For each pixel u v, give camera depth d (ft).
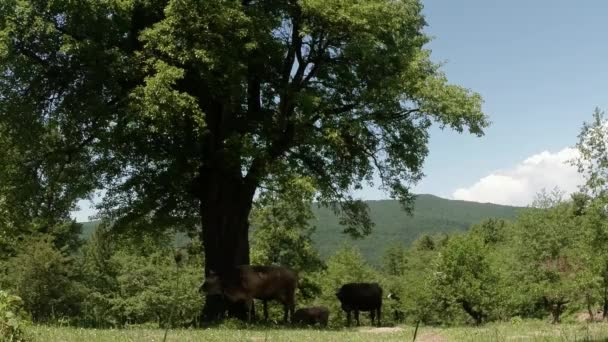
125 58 67.51
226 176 83.10
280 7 80.59
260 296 79.82
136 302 168.76
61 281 147.95
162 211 88.22
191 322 55.83
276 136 78.28
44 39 64.39
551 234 116.57
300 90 82.28
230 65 69.82
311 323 100.83
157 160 77.82
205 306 81.25
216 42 69.67
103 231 90.99
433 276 148.15
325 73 84.17
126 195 82.89
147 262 177.17
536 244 117.19
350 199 93.30
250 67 81.71
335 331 62.59
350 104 84.33
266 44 77.10
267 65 83.46
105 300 171.32
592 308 127.34
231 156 76.13
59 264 147.02
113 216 85.61
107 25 65.87
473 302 141.59
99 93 69.77
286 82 82.89
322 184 84.43
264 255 177.68
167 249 108.58
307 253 182.80
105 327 58.03
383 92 78.59
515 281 122.21
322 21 76.43
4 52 61.67
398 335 53.78
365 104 81.76
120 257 186.29
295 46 82.64
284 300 80.79
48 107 71.36
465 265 143.23
